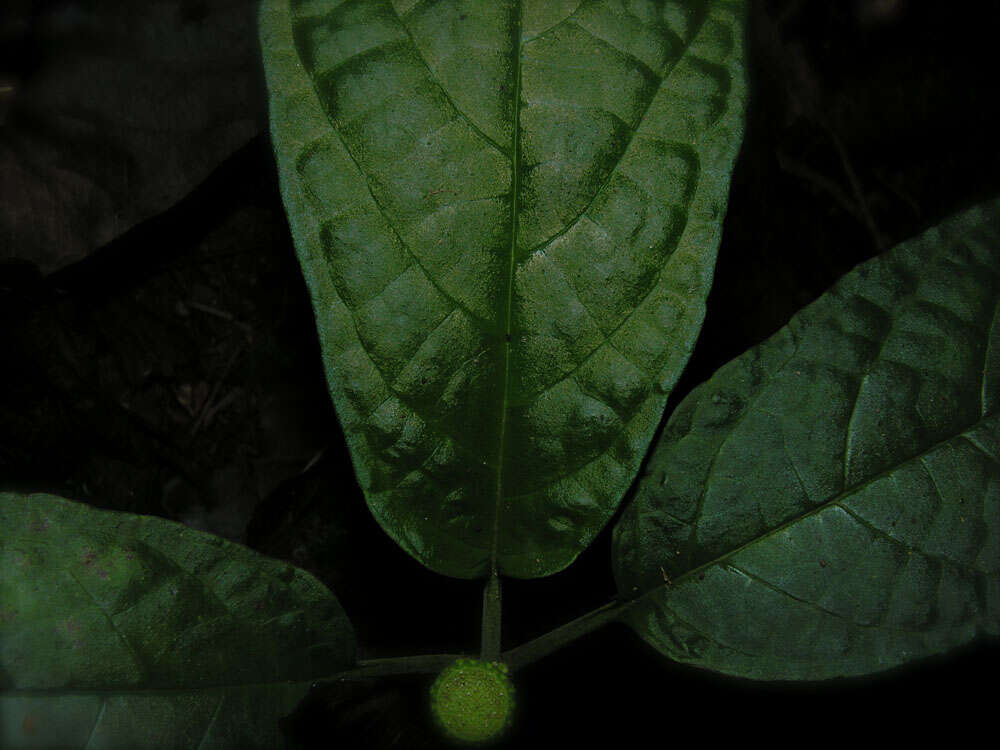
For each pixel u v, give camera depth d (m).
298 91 0.18
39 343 0.33
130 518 0.18
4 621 0.17
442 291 0.18
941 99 0.37
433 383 0.18
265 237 0.36
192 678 0.18
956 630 0.19
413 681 0.27
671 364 0.18
